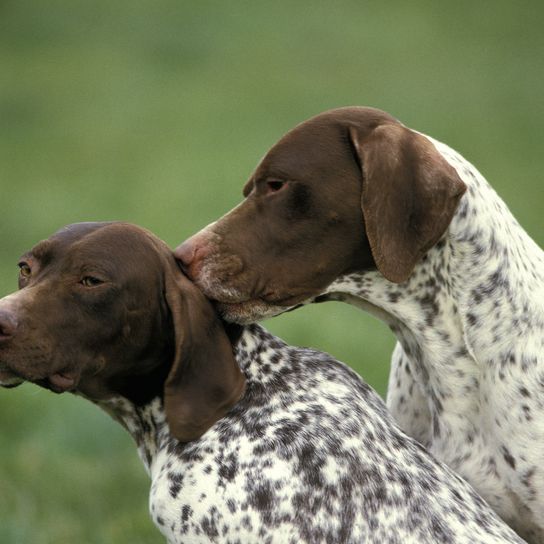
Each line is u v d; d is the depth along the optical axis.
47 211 27.02
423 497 10.00
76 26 46.31
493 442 11.07
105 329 10.12
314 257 10.71
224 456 10.02
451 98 37.44
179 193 28.19
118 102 37.56
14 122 35.50
